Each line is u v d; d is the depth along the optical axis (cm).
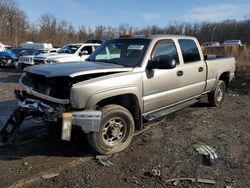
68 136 413
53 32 6084
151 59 524
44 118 428
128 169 418
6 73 1666
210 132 575
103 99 447
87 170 414
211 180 388
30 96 471
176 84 578
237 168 424
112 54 556
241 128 604
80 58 1440
